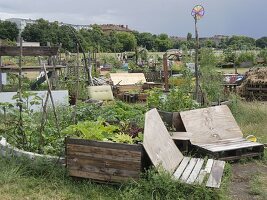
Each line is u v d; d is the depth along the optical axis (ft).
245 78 57.00
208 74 42.39
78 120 26.84
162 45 263.08
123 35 231.30
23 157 19.79
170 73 71.51
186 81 39.11
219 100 36.35
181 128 26.35
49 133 21.98
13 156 20.02
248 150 24.23
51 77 42.73
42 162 19.19
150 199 16.16
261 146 24.20
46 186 17.75
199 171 19.06
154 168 17.28
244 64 131.54
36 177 18.67
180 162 20.52
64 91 38.93
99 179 17.90
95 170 17.94
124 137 19.08
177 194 16.37
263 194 17.94
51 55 41.42
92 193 17.07
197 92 35.45
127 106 29.71
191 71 42.70
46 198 16.58
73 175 18.31
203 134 25.64
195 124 26.08
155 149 18.61
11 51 39.27
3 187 17.40
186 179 17.74
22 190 17.29
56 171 18.76
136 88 56.49
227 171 20.62
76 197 16.78
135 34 262.88
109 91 45.24
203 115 26.86
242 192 18.43
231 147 23.35
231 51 141.08
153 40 263.29
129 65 106.01
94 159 17.93
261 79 52.44
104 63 127.03
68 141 18.28
